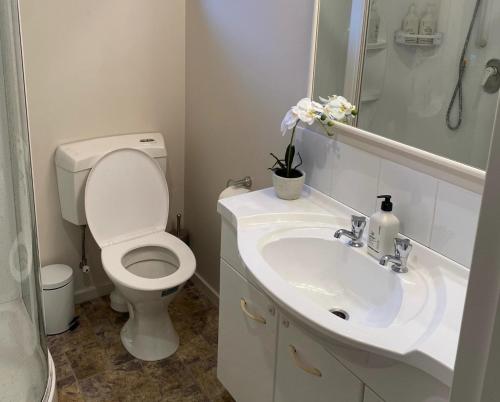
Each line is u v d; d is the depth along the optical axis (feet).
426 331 4.12
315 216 5.98
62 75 7.87
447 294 4.53
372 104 5.50
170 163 9.35
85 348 8.21
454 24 4.63
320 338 4.48
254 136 7.47
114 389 7.48
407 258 5.07
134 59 8.37
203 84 8.43
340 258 5.55
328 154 6.15
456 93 4.67
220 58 7.88
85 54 7.95
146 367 7.88
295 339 5.24
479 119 4.51
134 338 8.10
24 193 5.36
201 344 8.37
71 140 8.24
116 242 8.17
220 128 8.21
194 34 8.40
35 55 7.59
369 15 5.39
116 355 8.08
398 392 4.16
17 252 5.36
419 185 5.10
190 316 9.00
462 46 4.59
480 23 4.44
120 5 8.00
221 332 6.73
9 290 5.43
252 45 7.16
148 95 8.70
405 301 4.58
